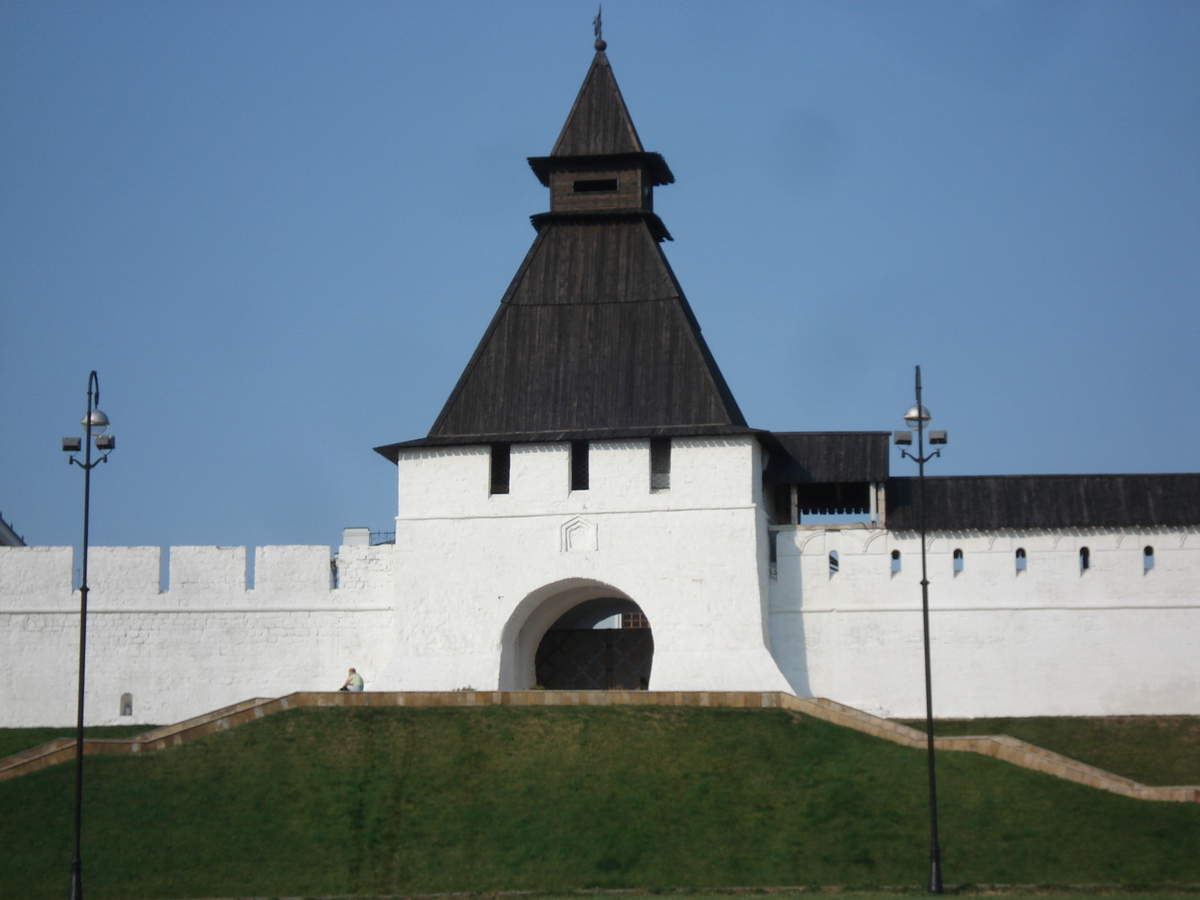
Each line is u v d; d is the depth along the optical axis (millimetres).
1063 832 86375
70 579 124125
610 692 104000
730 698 103438
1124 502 117188
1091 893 79188
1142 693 114625
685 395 117938
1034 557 117562
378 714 102938
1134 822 86938
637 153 125125
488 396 120188
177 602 123250
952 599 117812
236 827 90625
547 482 117562
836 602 118750
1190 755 106750
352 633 121625
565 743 98500
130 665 122500
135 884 85250
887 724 98562
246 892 84188
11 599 123938
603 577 115625
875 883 82375
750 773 94438
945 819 88500
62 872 86625
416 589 117312
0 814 92625
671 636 114188
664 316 120500
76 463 90562
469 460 118750
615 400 118688
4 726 121875
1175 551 116125
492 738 99312
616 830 88875
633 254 123125
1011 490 118938
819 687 117750
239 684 121812
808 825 88875
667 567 115125
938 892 80062
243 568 123562
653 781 93875
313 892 83875
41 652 123000
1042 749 96188
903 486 120312
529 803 91938
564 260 123938
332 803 92750
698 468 116312
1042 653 116125
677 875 84250
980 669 116500
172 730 101875
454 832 89312
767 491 122562
